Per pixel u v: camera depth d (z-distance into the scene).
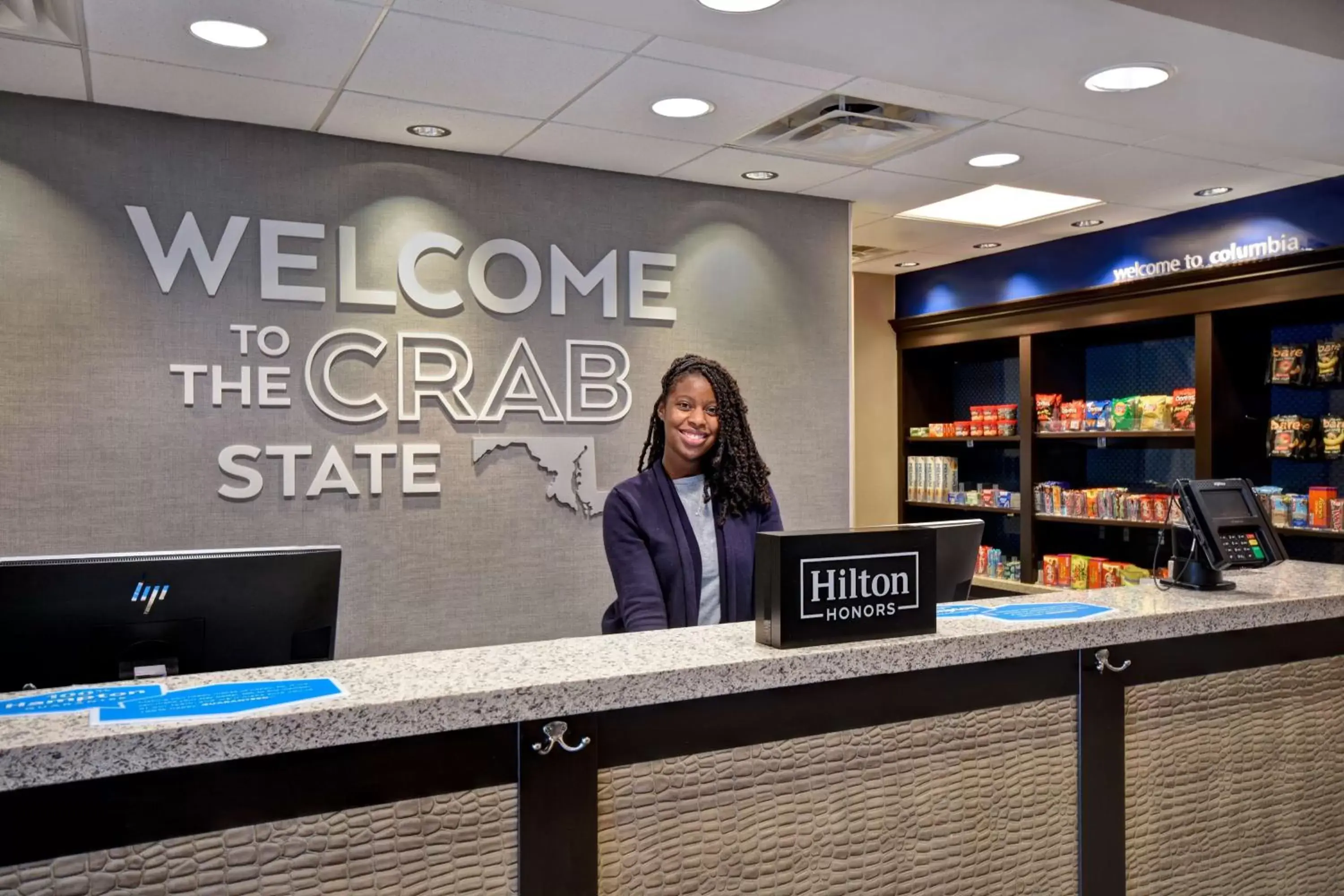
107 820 1.13
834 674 1.56
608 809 1.40
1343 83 3.00
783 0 2.46
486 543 4.14
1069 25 2.59
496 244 4.16
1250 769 2.12
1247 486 2.42
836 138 3.93
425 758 1.29
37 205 3.45
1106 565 5.52
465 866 1.31
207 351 3.68
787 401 4.82
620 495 2.27
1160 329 5.51
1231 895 2.08
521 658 1.51
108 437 3.54
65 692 1.30
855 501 6.89
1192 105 3.22
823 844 1.57
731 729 1.49
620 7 2.51
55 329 3.47
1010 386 6.64
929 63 2.87
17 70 3.21
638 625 2.11
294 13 2.82
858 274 6.94
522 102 3.52
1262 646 2.14
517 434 4.21
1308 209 4.62
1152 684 1.96
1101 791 1.87
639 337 4.47
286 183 3.81
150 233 3.58
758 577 1.62
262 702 1.24
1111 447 5.97
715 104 3.56
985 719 1.74
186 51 3.07
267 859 1.20
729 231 4.68
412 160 4.02
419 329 4.03
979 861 1.73
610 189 4.41
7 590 1.52
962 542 2.36
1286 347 4.72
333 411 3.88
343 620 3.90
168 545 3.62
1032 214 5.37
